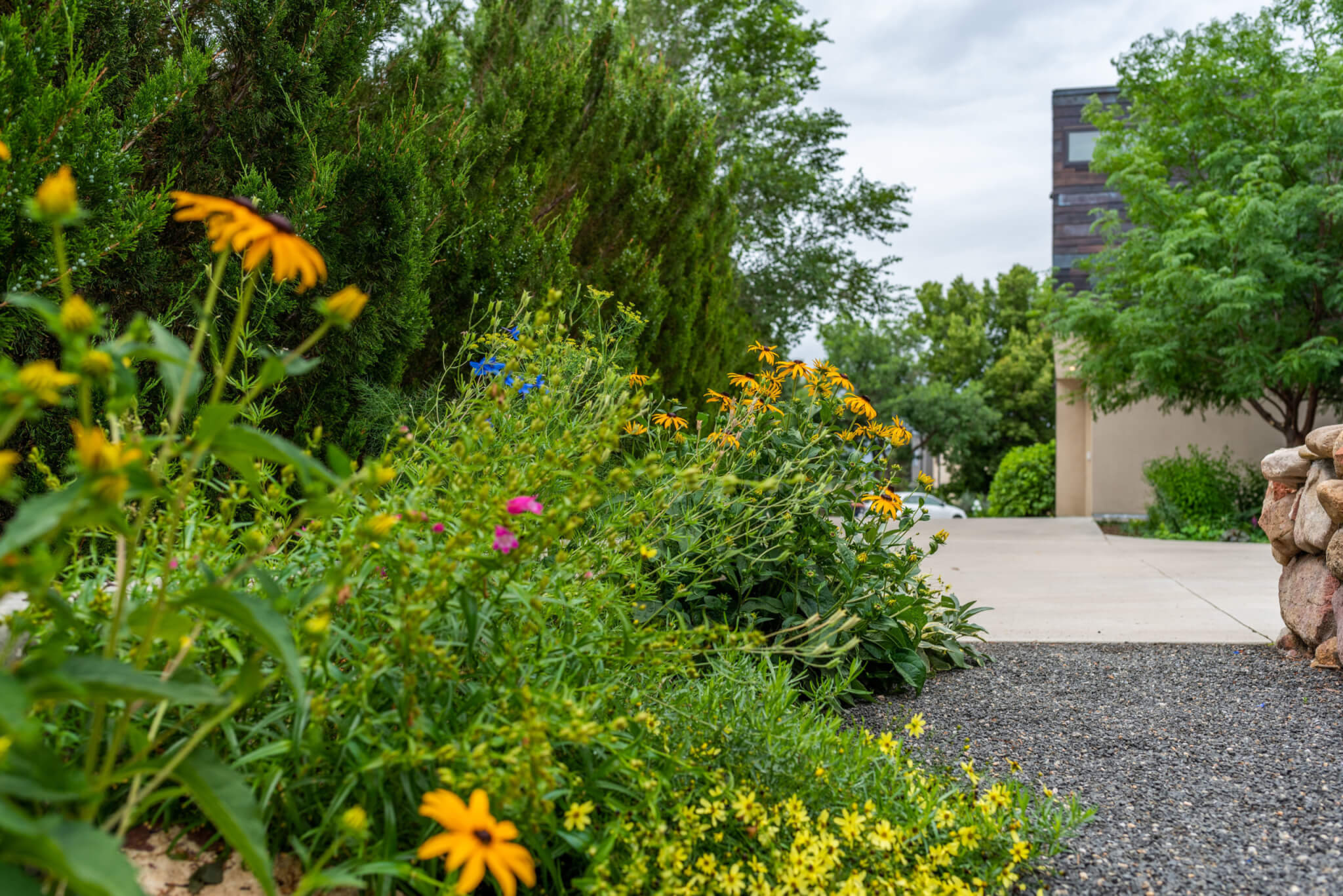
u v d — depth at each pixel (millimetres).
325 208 3553
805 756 1960
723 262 8242
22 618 1395
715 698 2033
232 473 2514
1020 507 20547
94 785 1070
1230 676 3453
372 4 3992
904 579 3432
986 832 1811
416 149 3990
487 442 1989
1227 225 11500
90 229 2676
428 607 1414
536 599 1658
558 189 6008
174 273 3252
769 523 2936
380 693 1562
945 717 2957
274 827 1446
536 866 1595
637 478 2422
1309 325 11992
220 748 1493
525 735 1305
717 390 7184
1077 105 27062
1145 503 14414
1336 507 3250
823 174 16891
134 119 3000
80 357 935
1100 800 2234
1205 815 2131
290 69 3545
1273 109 12359
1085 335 13688
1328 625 3582
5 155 1043
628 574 2195
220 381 1098
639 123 6789
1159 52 13461
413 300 3889
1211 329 11742
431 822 1435
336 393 3645
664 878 1446
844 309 17156
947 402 28391
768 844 1629
